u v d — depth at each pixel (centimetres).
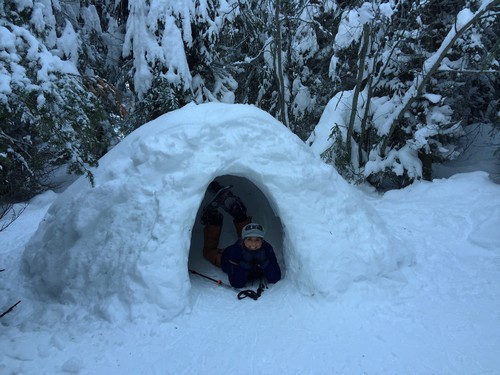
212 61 823
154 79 766
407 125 684
